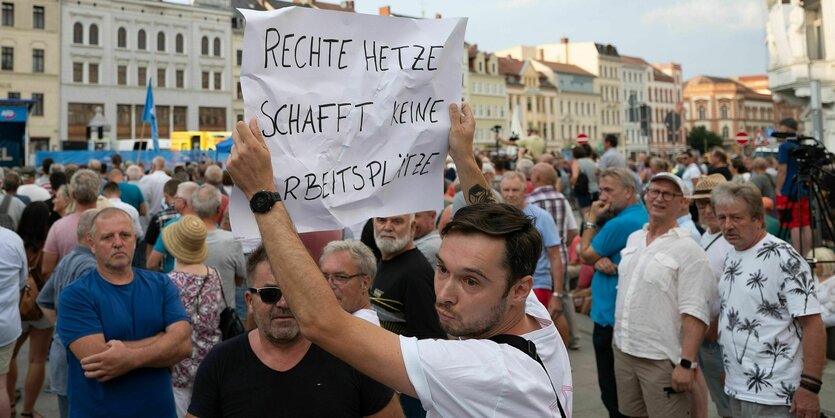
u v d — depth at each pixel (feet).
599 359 16.11
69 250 19.48
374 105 7.80
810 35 55.67
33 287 18.08
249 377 8.67
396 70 7.91
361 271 11.17
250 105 7.20
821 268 15.21
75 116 189.26
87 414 11.53
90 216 15.47
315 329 5.77
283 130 7.35
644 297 13.20
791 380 11.14
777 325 11.27
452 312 6.06
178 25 202.49
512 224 6.03
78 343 11.38
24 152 72.23
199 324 14.07
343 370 8.75
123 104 195.83
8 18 179.52
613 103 337.52
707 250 15.37
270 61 7.29
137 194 34.30
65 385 15.52
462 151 8.07
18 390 20.54
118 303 11.84
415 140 8.00
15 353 19.26
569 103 313.53
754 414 11.44
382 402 8.87
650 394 13.20
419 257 13.38
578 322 28.07
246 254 20.31
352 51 7.75
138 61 196.85
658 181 13.32
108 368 11.26
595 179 43.27
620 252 15.35
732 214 11.66
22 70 181.57
